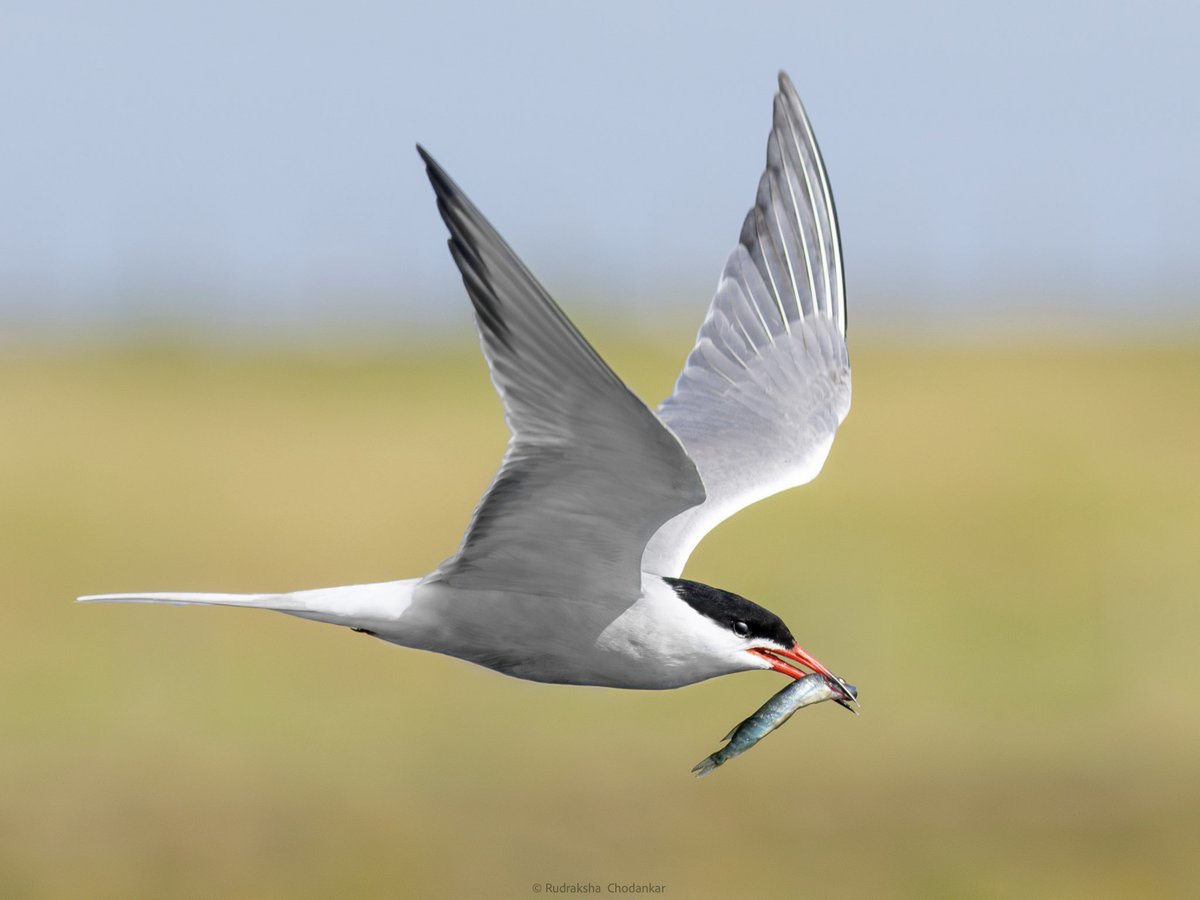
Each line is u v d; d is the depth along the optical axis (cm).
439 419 2930
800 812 1538
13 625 1925
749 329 962
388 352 3547
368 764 1623
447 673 1817
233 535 2250
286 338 3662
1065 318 4231
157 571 2116
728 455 914
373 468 2575
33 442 2636
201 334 3619
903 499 2470
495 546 745
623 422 673
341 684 1805
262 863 1447
